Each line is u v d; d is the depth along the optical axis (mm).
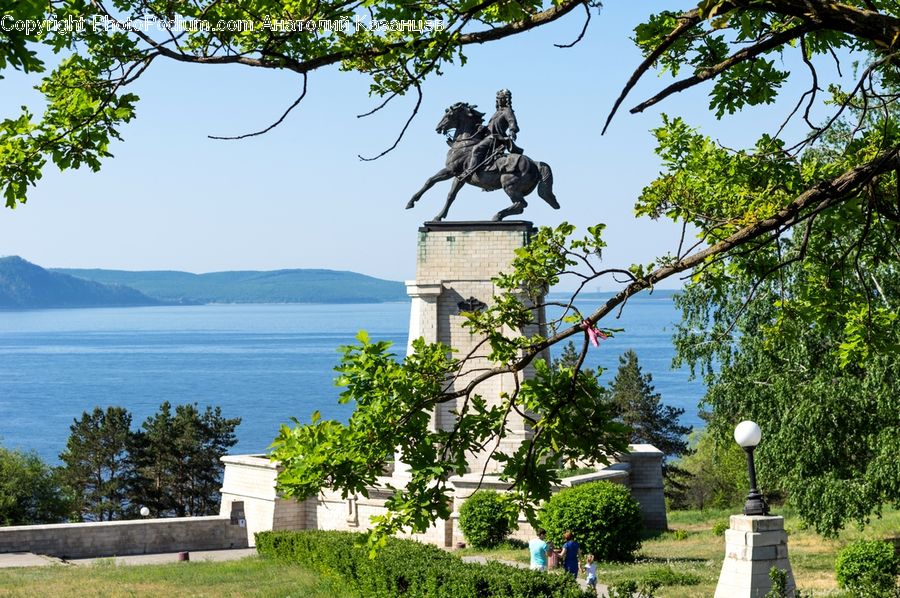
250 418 193875
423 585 28250
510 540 39438
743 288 37250
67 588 31875
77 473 76625
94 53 11180
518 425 42281
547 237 12852
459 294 44344
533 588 25844
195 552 43969
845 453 35938
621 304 12086
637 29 12938
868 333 15047
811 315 15992
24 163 11273
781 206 16109
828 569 33562
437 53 11086
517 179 44219
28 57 8992
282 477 12750
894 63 10984
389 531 13023
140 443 77938
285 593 31219
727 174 17797
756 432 25156
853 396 34469
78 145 11445
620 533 36281
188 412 77938
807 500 35500
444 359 13242
